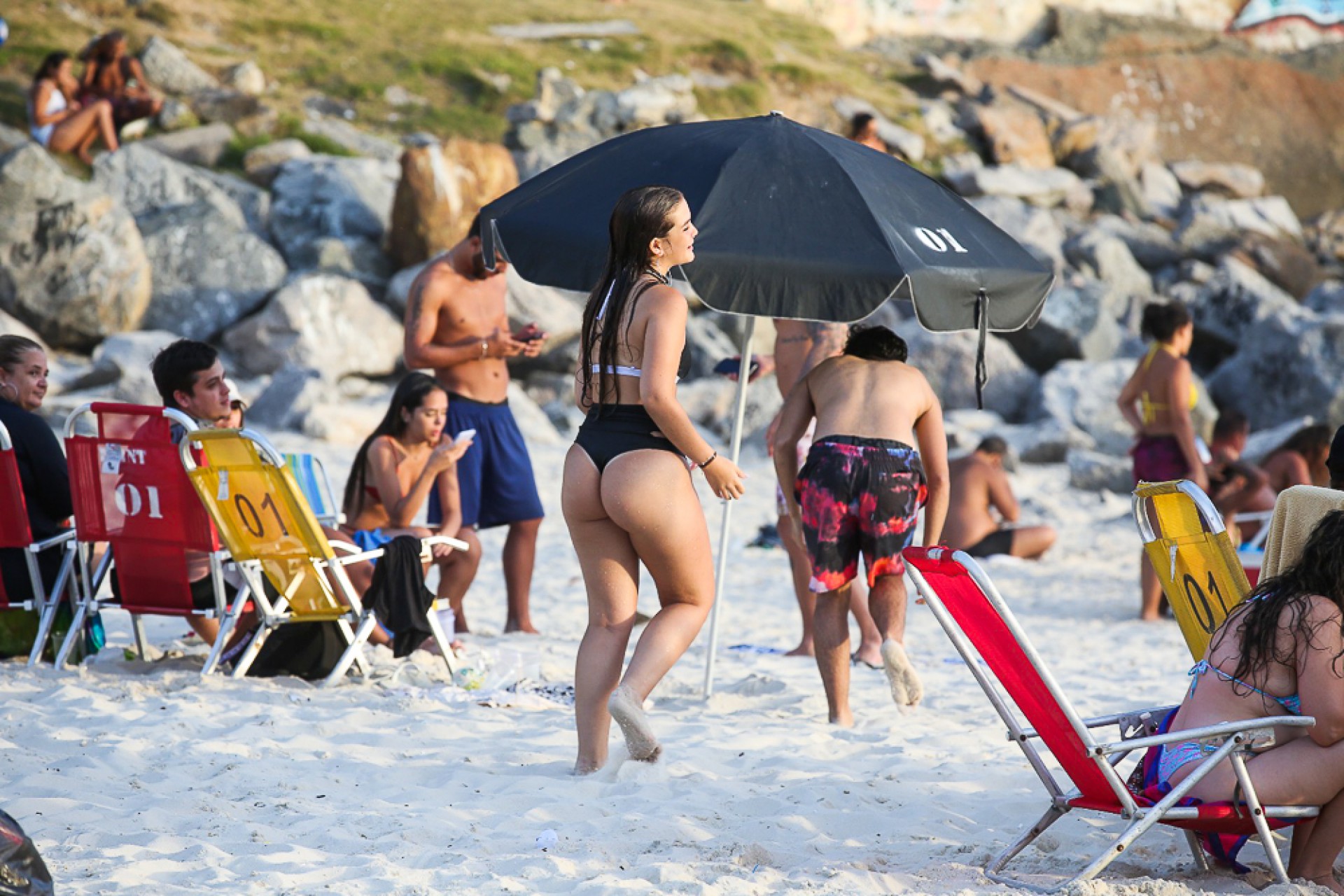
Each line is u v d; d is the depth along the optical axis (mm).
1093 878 9133
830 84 74500
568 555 30797
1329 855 9375
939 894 9367
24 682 15234
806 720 15383
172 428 15719
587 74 69000
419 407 18500
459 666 16719
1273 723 8930
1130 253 64875
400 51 67562
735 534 34938
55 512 16562
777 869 9844
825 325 18172
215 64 62312
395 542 16250
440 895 8984
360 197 54094
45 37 60000
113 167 51500
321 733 13445
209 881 9156
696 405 48312
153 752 12367
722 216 13047
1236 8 95062
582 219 13375
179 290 48469
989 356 52844
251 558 15617
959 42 87375
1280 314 54062
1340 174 88188
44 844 9781
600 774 12023
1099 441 50156
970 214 14750
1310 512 9938
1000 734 14805
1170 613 27031
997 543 33625
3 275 45781
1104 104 86375
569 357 49656
